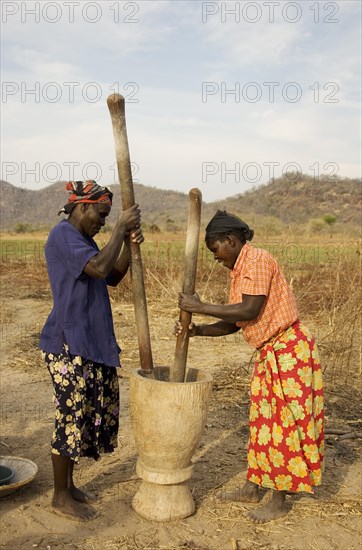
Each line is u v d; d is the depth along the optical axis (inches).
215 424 206.4
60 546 131.3
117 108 131.0
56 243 138.7
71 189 141.9
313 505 152.3
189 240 135.7
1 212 3152.1
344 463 179.3
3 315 403.5
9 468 162.4
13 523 140.4
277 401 140.3
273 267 138.9
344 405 229.9
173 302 427.2
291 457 139.9
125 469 170.7
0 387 246.4
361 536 138.8
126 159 133.9
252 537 136.9
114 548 130.8
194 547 131.7
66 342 137.9
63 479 143.9
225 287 436.1
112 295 451.5
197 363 286.7
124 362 286.0
